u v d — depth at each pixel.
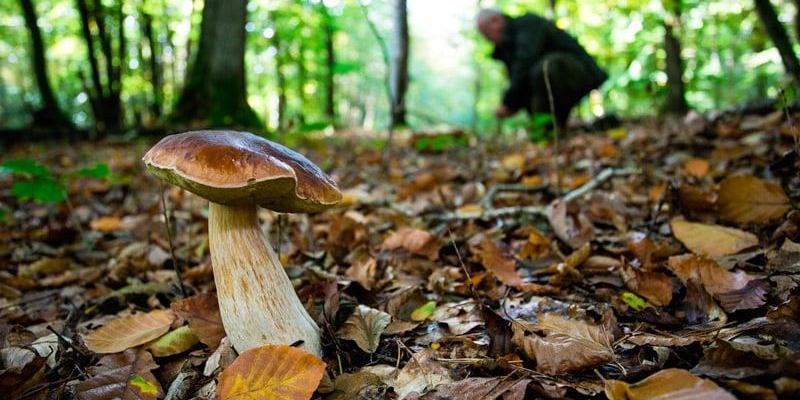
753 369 0.26
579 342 0.32
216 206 0.35
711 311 0.36
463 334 0.38
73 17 3.99
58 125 2.55
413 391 0.31
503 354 0.34
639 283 0.41
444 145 1.22
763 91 2.88
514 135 1.85
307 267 0.54
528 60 1.45
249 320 0.33
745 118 1.09
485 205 0.75
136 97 4.23
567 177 0.92
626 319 0.38
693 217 0.55
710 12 2.06
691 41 2.41
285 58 3.29
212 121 2.08
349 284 0.45
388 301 0.44
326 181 0.35
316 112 3.84
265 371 0.29
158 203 0.97
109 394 0.32
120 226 0.85
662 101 1.95
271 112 4.69
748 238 0.45
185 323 0.41
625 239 0.54
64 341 0.38
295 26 2.85
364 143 1.88
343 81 6.34
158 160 0.30
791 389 0.24
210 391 0.33
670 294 0.39
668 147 1.00
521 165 1.07
